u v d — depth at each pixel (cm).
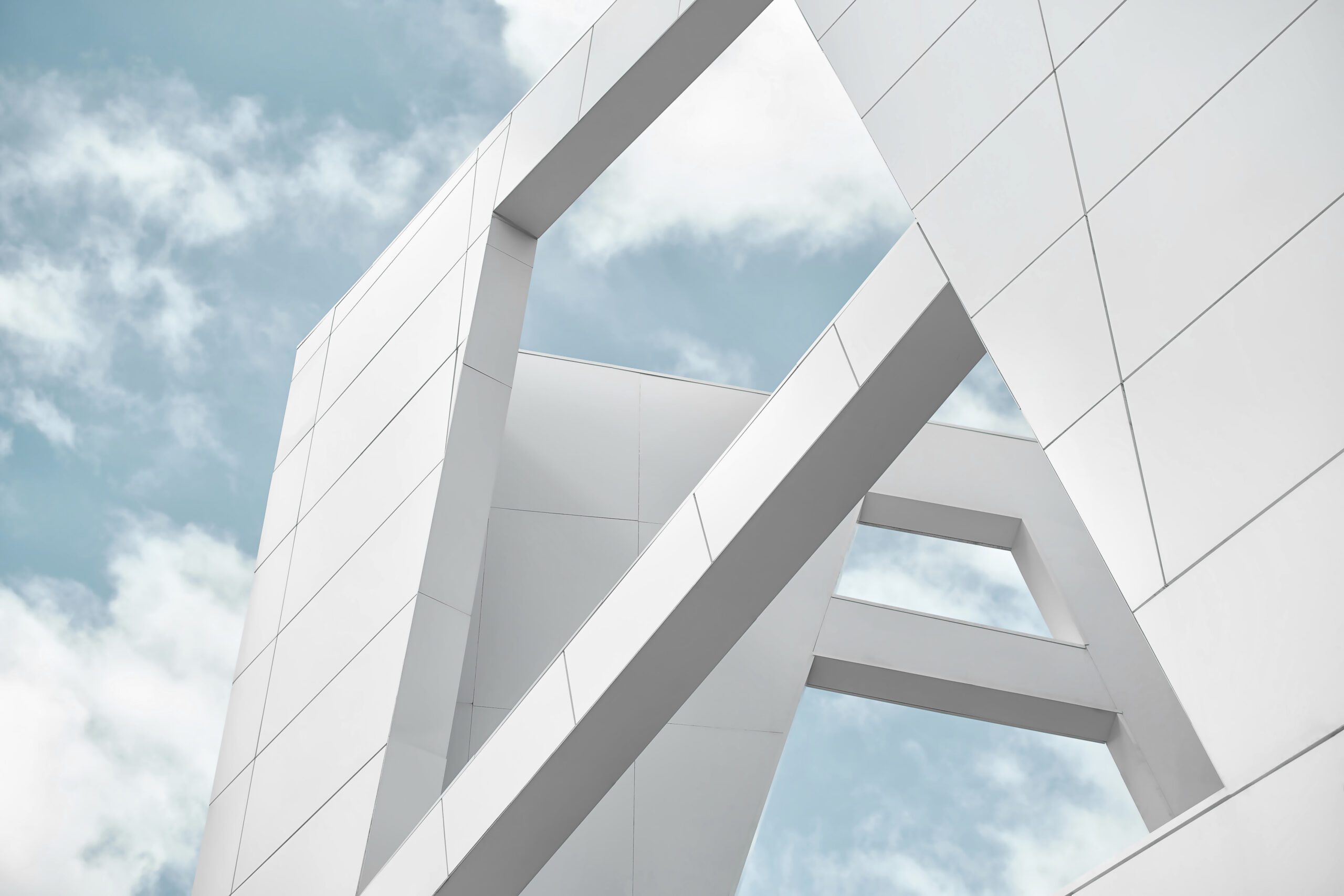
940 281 1094
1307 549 672
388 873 1382
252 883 1627
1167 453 778
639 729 1264
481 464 1720
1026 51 1042
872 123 1208
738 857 1922
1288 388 716
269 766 1759
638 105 1788
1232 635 697
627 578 1316
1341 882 595
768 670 2141
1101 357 855
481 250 1889
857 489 1198
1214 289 786
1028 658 2231
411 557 1661
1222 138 822
